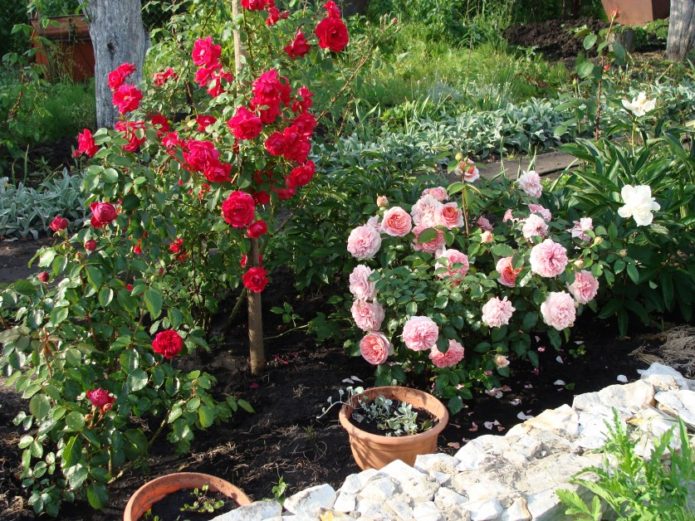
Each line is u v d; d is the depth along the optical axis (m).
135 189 2.78
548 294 3.25
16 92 7.14
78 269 2.66
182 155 3.01
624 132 6.16
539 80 9.15
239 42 3.34
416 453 2.80
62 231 2.75
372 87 8.13
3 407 3.25
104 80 7.00
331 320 3.67
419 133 7.10
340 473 2.90
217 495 2.63
